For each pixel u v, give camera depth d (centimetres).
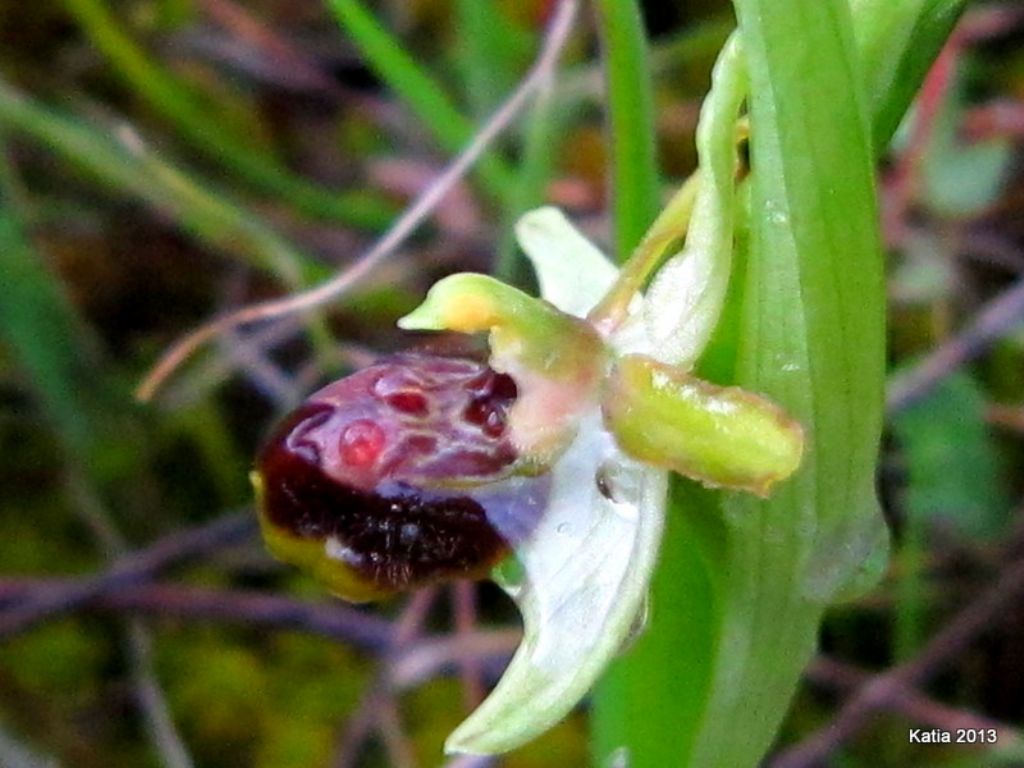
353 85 15
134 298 13
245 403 13
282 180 12
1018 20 14
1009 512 12
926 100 12
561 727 12
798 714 12
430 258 13
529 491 7
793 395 7
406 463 7
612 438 7
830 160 7
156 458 12
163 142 14
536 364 7
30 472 12
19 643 12
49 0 14
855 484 7
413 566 7
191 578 12
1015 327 12
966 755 11
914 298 13
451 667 11
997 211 13
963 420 11
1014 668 11
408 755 11
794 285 7
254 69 14
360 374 8
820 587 7
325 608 11
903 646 11
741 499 7
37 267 12
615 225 8
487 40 12
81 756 11
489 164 11
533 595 7
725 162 7
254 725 12
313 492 7
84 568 12
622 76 8
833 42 6
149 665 11
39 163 13
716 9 14
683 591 8
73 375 12
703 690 8
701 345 7
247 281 13
